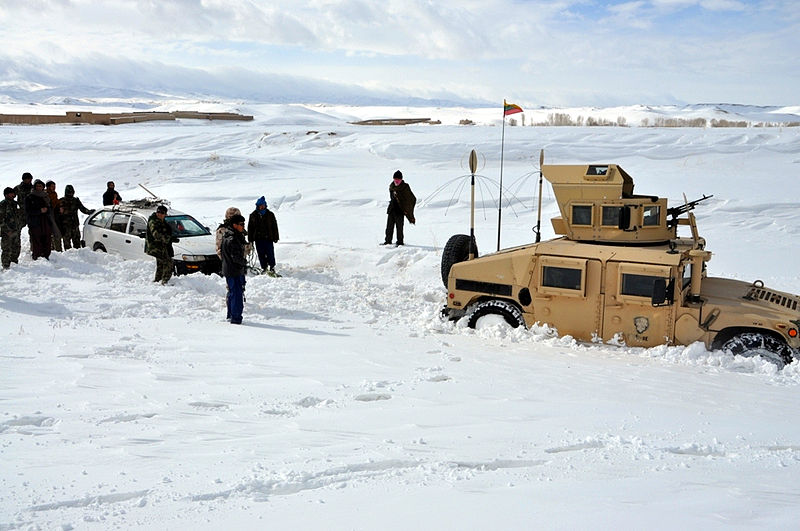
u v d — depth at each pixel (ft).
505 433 18.11
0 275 41.14
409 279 48.93
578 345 30.09
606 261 29.73
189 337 29.99
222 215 72.49
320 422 19.01
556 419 19.56
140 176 99.76
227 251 33.04
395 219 55.47
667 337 28.96
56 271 43.29
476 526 11.98
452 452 16.47
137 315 34.24
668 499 13.33
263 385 22.79
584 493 13.69
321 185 88.48
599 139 122.62
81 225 69.77
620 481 14.52
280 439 17.43
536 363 26.96
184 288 40.60
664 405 21.26
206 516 12.59
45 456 15.84
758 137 115.44
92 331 30.19
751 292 30.22
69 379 22.65
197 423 18.74
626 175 32.55
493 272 32.24
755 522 12.08
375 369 25.41
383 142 123.24
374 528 11.98
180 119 252.01
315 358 26.94
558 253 30.89
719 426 19.07
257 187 88.07
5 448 16.34
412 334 32.04
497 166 100.27
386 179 91.71
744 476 14.93
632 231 30.94
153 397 21.02
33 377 22.77
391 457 15.90
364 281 47.47
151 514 12.67
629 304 29.48
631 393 22.71
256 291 40.63
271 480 14.28
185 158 107.04
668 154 105.50
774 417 20.17
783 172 89.25
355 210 74.79
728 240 56.95
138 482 14.24
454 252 35.19
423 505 13.05
